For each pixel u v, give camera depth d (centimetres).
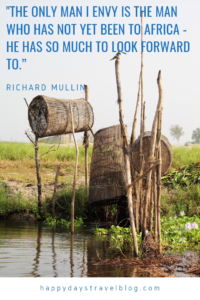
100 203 670
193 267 352
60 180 944
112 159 637
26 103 670
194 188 755
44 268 350
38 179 714
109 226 652
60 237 525
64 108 681
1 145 1398
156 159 395
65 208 738
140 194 523
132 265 366
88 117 746
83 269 349
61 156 1303
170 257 390
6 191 797
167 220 583
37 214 714
